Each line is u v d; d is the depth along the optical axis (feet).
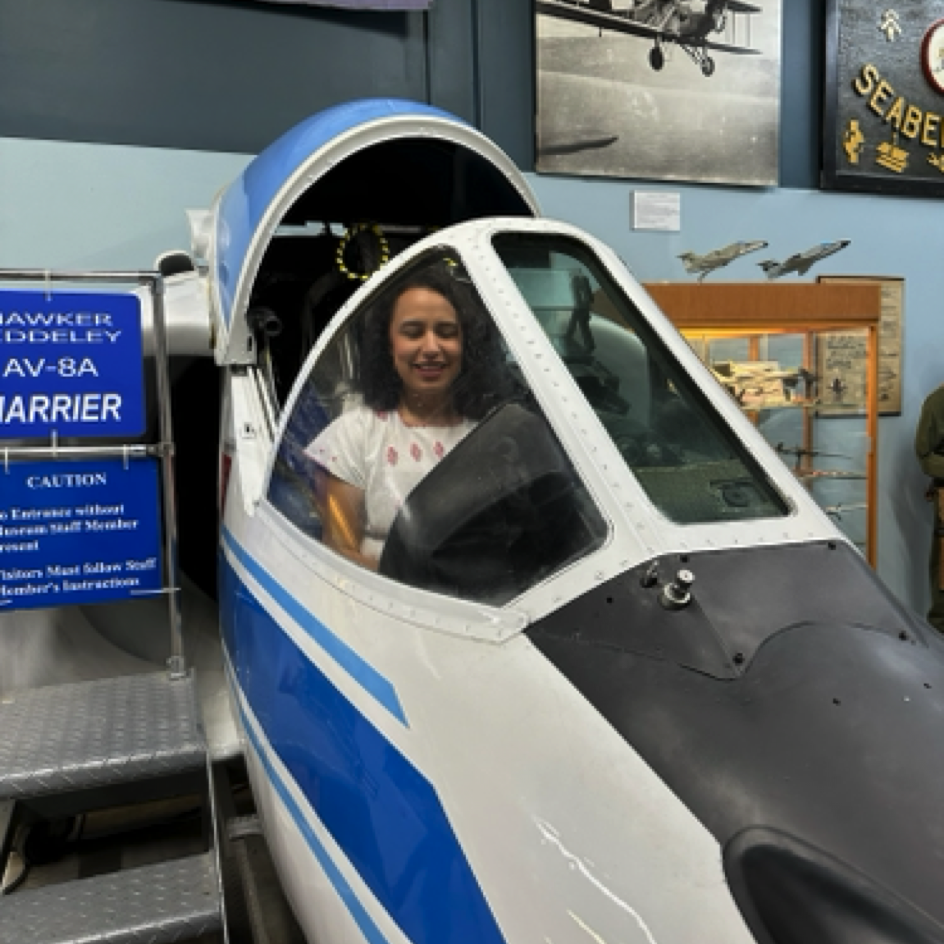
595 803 2.95
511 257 4.81
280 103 12.75
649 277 14.55
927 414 15.24
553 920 2.79
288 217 9.30
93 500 6.78
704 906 2.61
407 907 3.33
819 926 2.50
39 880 7.89
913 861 2.59
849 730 3.01
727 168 14.71
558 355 4.34
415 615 3.90
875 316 12.07
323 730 4.19
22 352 6.51
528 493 3.93
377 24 13.10
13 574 6.61
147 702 6.44
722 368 11.58
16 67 11.41
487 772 3.22
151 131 12.13
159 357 6.83
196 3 12.17
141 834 8.66
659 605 3.47
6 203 11.39
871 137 15.78
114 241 11.94
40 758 5.46
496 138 13.67
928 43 15.96
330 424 4.85
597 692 3.26
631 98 13.99
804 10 15.30
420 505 4.13
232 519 6.38
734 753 2.96
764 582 3.64
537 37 13.41
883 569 16.49
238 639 5.90
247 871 6.22
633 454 4.10
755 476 4.27
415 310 4.54
